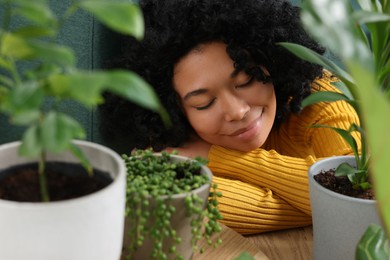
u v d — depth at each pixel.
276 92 0.89
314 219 0.62
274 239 0.74
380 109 0.24
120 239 0.42
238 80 0.78
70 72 0.34
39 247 0.36
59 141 0.31
